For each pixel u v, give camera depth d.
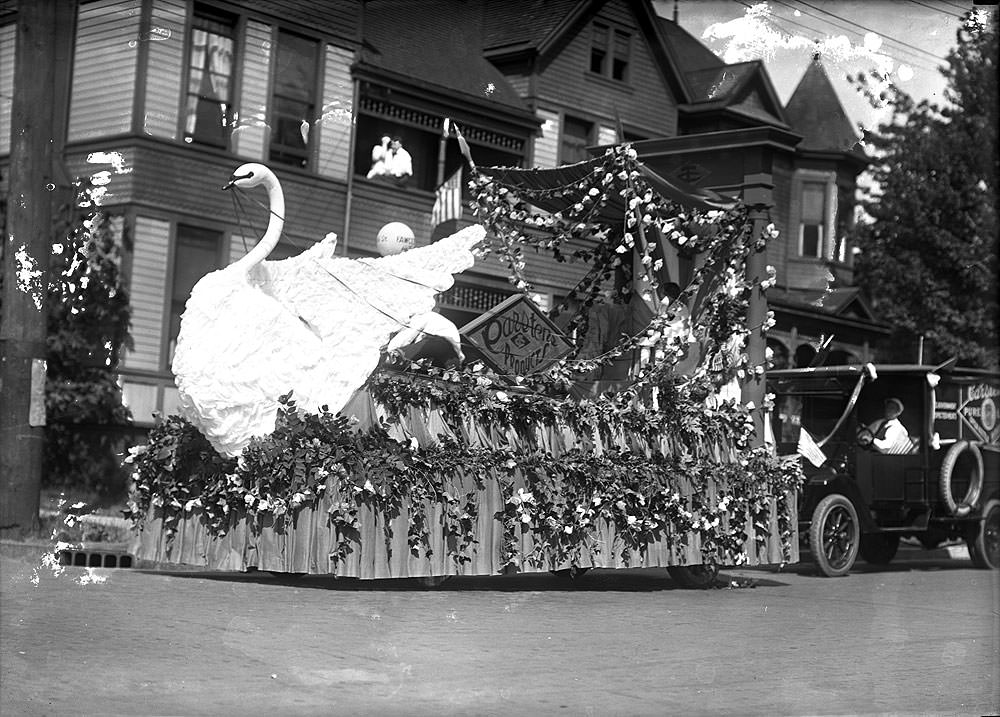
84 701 4.21
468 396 7.60
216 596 6.44
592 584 8.31
